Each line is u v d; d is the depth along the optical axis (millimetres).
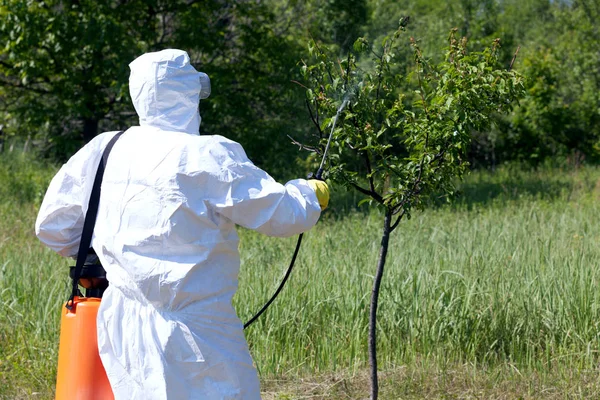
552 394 6715
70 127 20828
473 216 15719
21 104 20359
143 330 3828
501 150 30281
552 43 36594
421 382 7039
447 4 31984
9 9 17109
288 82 18422
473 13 29953
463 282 8125
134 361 3818
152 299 3820
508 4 52781
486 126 5496
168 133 3980
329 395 6805
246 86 18984
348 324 7805
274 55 18656
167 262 3814
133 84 4129
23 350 7707
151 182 3840
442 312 7727
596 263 8875
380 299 7945
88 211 4145
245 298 8141
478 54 5477
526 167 28875
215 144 3869
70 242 4453
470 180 25484
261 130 18516
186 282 3791
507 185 23047
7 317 8375
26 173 21594
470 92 5242
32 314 8328
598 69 30156
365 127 5383
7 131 20438
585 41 30656
